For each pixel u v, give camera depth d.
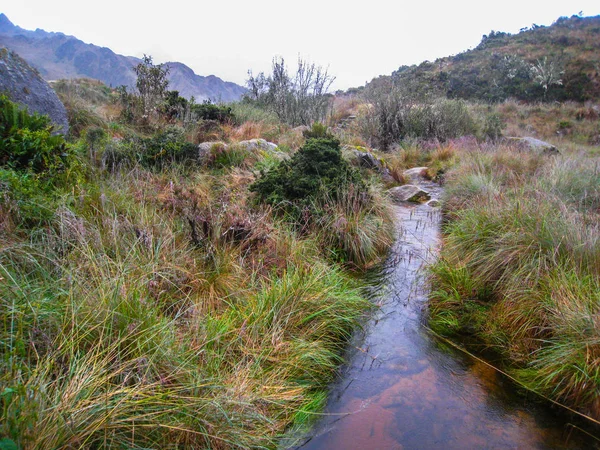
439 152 11.77
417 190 8.48
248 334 2.97
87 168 5.03
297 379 2.85
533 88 28.30
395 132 13.72
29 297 2.44
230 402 2.21
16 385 1.73
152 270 3.14
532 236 3.99
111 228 3.55
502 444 2.39
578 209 5.19
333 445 2.36
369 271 4.78
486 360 3.20
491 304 3.91
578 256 3.63
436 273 4.52
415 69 37.75
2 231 3.15
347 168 6.06
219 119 10.46
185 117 9.48
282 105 14.39
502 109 24.42
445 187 8.57
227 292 3.45
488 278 4.13
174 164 6.40
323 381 2.93
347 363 3.14
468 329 3.62
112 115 9.55
